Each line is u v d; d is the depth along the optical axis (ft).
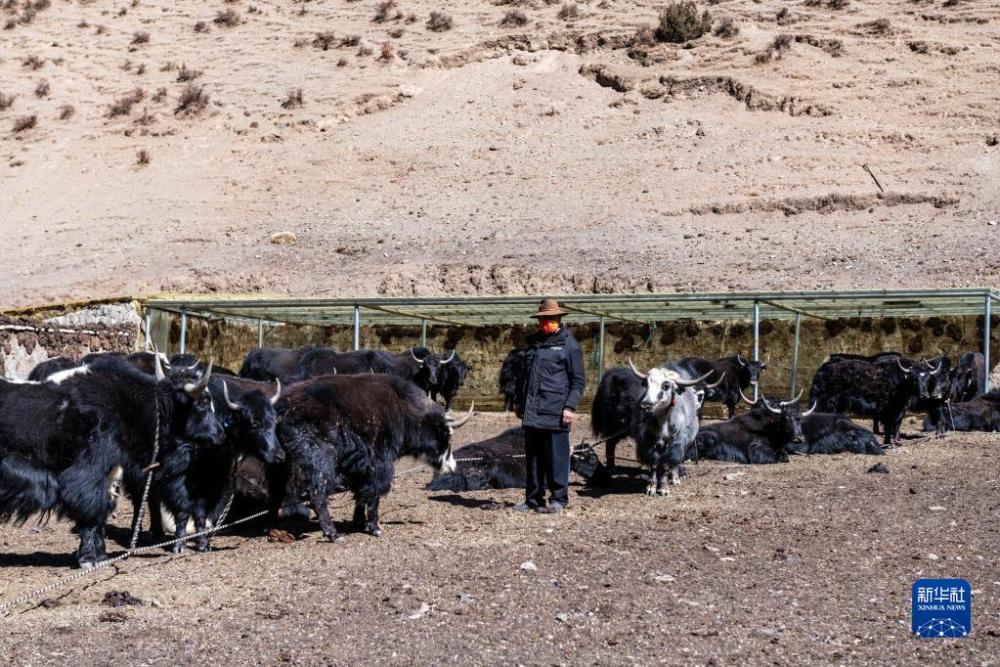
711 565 27.89
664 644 21.35
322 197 156.04
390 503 38.88
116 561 28.55
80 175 169.68
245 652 20.58
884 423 59.06
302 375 52.75
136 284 127.13
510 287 116.88
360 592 24.93
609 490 42.19
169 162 170.91
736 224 132.26
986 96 156.15
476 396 92.12
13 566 28.25
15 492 26.55
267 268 130.72
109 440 27.66
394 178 159.33
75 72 201.16
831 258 116.26
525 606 23.81
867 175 140.77
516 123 170.40
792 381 82.38
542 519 35.01
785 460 50.72
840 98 161.79
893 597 24.99
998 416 64.80
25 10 225.15
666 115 165.17
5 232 153.79
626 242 128.16
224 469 30.58
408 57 192.24
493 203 147.33
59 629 21.89
